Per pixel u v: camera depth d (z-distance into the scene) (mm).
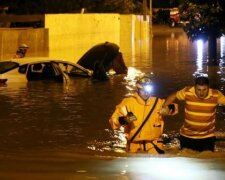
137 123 11148
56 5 55031
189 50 45875
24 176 8430
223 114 17719
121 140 14602
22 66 25984
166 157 10031
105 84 25578
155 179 8180
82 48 47156
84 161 9523
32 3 53812
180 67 33094
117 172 8648
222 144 13773
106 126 16312
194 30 27469
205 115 11195
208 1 26578
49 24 41812
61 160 9703
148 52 44625
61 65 27016
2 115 17969
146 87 11086
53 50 41812
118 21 59031
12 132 15539
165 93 22844
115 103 20312
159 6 104562
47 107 19406
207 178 8195
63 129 15930
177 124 16594
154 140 11234
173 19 84000
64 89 23828
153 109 11148
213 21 26906
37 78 26000
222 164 9148
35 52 38719
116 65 29531
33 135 15164
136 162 9375
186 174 8445
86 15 49000
